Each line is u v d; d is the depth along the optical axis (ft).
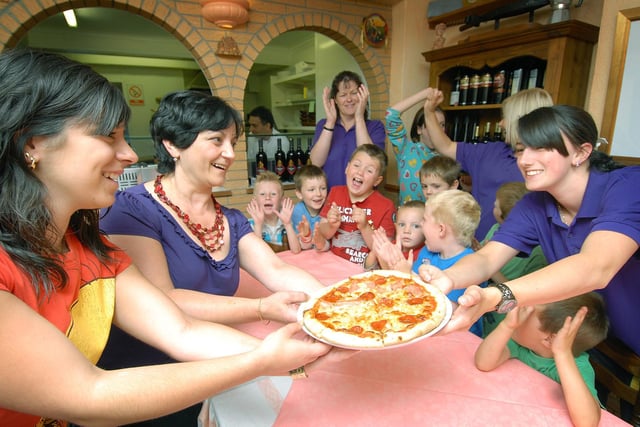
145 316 2.46
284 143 11.41
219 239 3.62
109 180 2.01
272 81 19.20
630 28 5.79
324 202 7.02
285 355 2.13
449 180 6.21
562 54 6.93
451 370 2.85
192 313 3.03
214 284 3.62
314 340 2.46
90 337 2.23
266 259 3.80
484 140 9.52
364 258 5.95
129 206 3.21
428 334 2.35
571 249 3.37
